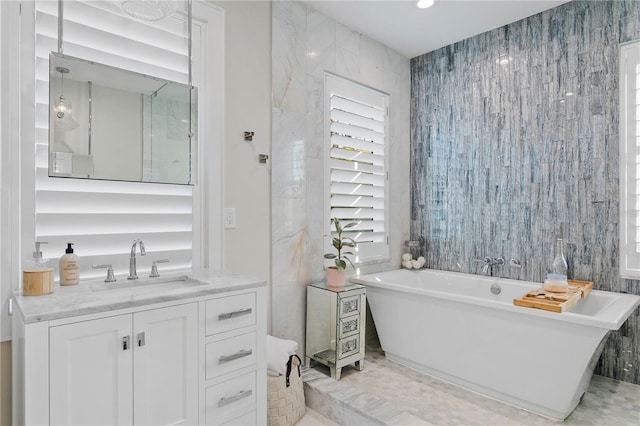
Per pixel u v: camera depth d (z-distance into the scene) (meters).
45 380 1.21
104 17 1.90
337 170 3.16
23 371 1.22
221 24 2.35
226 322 1.66
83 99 1.75
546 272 2.99
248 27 2.50
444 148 3.66
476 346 2.46
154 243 2.05
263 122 2.59
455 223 3.57
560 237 2.92
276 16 2.68
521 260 3.13
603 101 2.72
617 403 2.33
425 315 2.72
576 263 2.84
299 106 2.84
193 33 2.23
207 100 2.27
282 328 2.70
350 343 2.73
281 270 2.69
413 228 3.92
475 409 2.28
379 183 3.59
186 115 2.07
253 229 2.52
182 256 2.16
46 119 1.73
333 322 2.67
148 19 1.88
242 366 1.71
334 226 3.15
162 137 1.99
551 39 2.96
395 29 3.29
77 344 1.27
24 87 1.67
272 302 2.64
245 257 2.47
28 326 1.18
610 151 2.69
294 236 2.79
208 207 2.26
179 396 1.51
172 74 2.14
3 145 1.61
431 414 2.22
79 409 1.27
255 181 2.54
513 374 2.30
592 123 2.77
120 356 1.36
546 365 2.17
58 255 1.75
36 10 1.70
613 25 2.68
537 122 3.04
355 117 3.33
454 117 3.58
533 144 3.06
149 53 2.05
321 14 3.01
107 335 1.33
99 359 1.32
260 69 2.57
